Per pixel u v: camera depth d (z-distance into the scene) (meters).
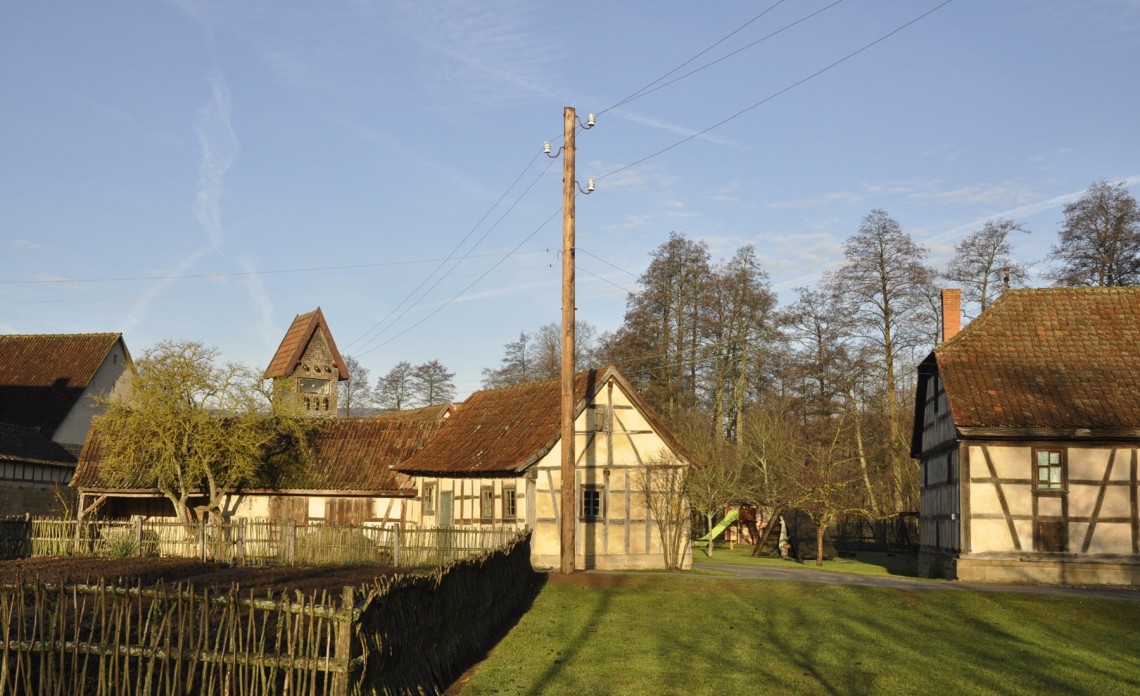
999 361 28.97
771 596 22.73
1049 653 17.66
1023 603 22.11
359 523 37.12
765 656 16.64
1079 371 28.50
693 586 23.81
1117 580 26.31
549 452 30.72
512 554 20.78
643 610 21.22
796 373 54.62
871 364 50.97
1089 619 21.09
